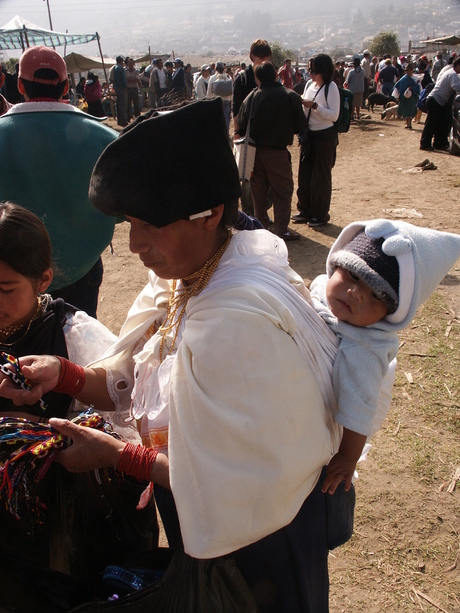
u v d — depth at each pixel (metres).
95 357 1.59
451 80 10.81
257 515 1.18
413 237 1.27
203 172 1.09
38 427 1.32
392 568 2.42
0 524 1.35
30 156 2.45
